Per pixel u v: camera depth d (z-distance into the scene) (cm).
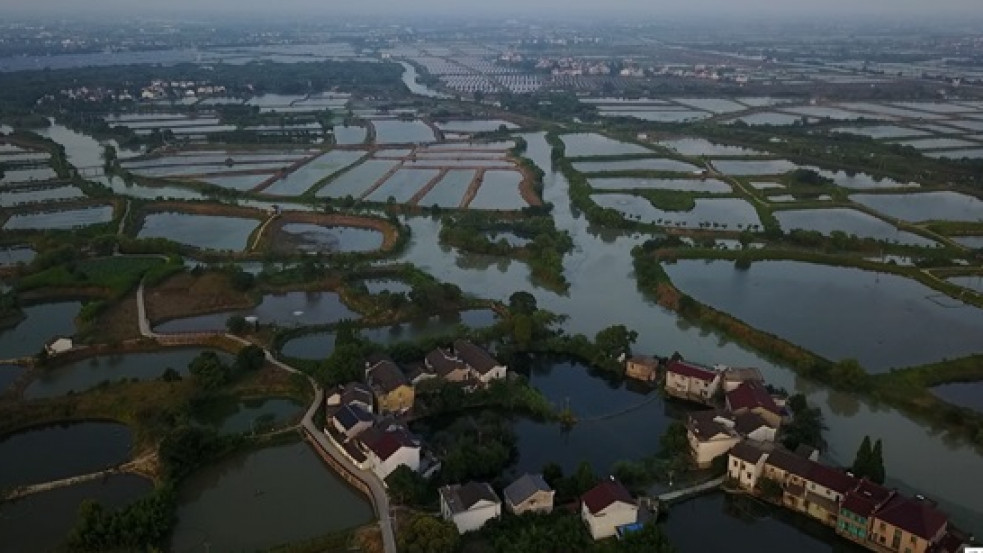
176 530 13362
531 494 13488
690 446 15500
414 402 17125
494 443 15225
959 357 19800
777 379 19062
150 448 15425
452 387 17275
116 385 17688
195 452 14900
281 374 18400
